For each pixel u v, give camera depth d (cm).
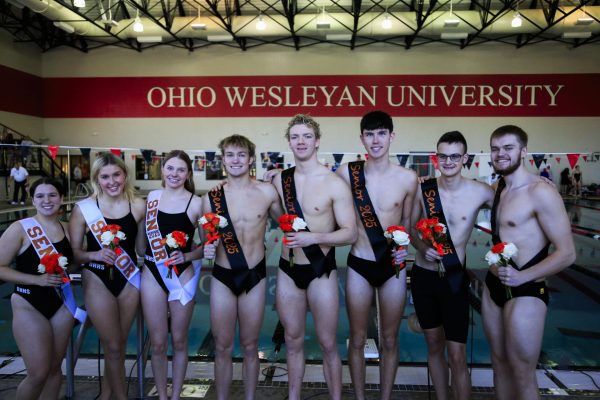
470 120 1642
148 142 1712
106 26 1441
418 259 244
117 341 234
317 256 227
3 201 1361
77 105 1703
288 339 235
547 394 257
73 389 263
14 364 301
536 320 198
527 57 1608
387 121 236
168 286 236
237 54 1686
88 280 230
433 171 1272
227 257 231
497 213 214
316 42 1658
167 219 241
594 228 960
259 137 1698
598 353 393
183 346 240
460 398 223
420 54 1641
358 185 244
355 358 244
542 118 1622
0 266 210
